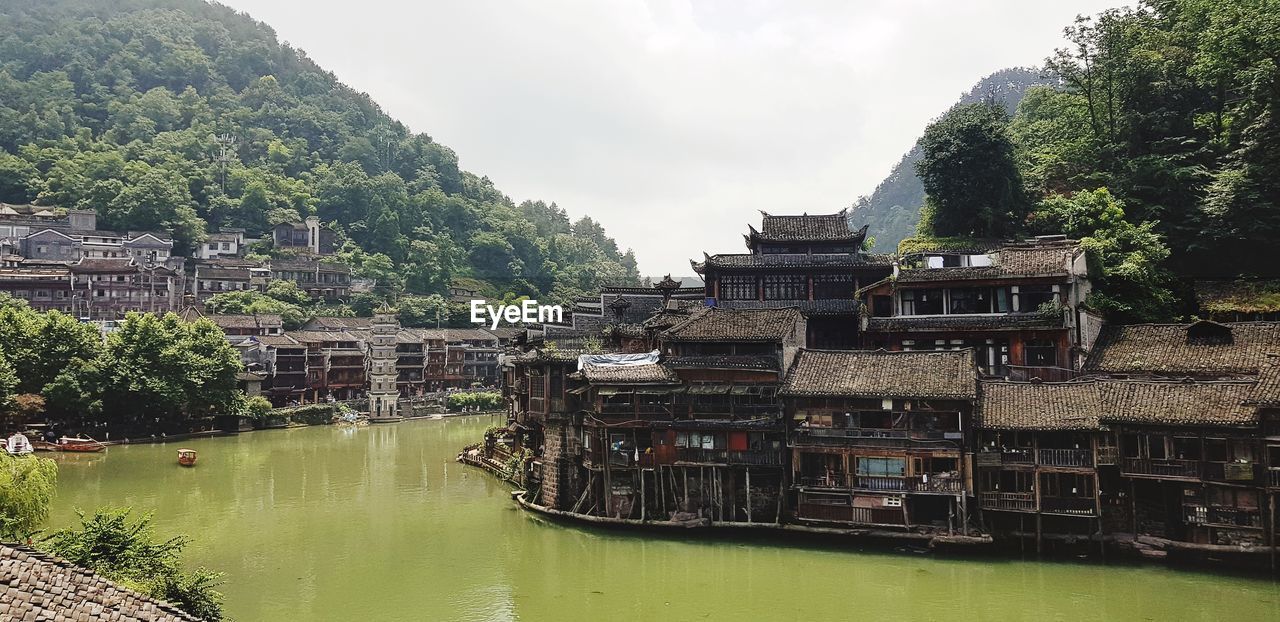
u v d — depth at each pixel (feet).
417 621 120.06
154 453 276.21
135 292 413.80
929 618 116.16
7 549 68.95
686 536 156.46
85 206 486.79
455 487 222.48
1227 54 199.31
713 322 169.58
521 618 120.98
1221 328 157.99
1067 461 137.49
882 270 222.69
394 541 164.76
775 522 155.63
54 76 633.61
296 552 156.97
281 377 394.73
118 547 95.04
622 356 175.63
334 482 230.27
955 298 185.06
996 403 146.30
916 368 151.02
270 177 618.03
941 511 149.59
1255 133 195.00
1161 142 221.05
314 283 513.45
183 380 310.65
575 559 148.97
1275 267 196.54
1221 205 192.24
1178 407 132.26
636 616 120.78
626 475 165.89
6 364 269.64
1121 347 166.40
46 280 389.39
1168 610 115.75
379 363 411.95
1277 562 123.24
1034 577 130.41
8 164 500.33
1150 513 137.49
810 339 217.56
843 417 151.94
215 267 476.95
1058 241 195.62
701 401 161.68
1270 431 124.57
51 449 268.82
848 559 142.00
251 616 122.01
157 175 520.01
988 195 235.81
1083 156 239.91
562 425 177.37
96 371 287.69
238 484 224.74
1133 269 182.91
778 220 240.73
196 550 157.89
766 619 117.91
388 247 607.78
